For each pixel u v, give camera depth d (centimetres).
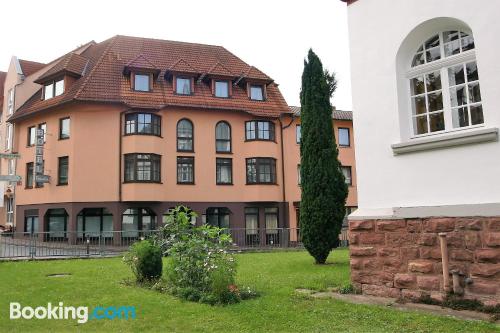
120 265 1395
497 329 575
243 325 644
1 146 3356
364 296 805
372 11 867
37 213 2734
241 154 2875
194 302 793
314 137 1462
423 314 659
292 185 2981
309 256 1723
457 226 706
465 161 716
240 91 2989
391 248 788
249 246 2438
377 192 830
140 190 2533
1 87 3844
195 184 2731
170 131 2714
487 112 698
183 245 938
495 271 659
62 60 2916
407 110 820
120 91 2638
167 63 3022
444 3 757
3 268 1338
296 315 681
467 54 745
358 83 880
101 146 2594
